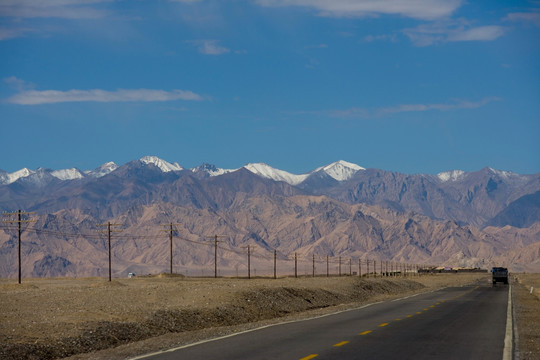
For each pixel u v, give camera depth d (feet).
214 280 596.70
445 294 369.50
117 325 155.02
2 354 116.16
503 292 398.21
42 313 186.19
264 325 168.04
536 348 127.85
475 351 120.37
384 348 121.90
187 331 166.30
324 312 220.02
